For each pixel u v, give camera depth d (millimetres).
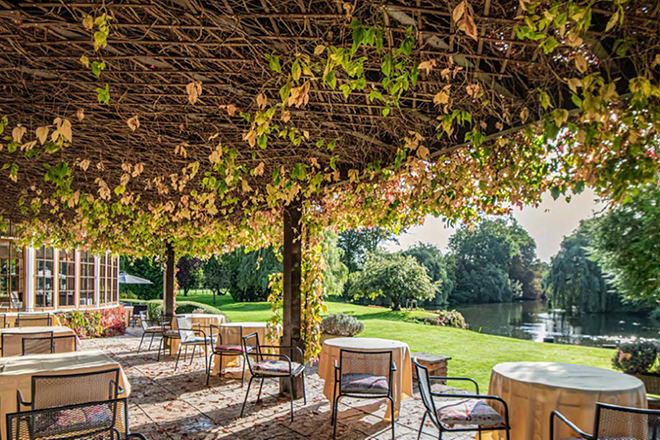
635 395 2791
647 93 1854
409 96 2633
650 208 5410
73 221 7332
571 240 14414
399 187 5035
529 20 1689
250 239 7746
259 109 2838
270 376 4422
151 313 12898
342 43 2080
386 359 4242
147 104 2775
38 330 5785
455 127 3068
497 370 3246
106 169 4547
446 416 2975
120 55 2232
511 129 2680
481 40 2039
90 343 9547
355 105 2766
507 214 5176
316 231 5250
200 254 9188
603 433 2330
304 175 3492
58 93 2645
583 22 1627
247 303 22719
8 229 9477
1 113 2883
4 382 3092
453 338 9906
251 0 1936
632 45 1962
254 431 4039
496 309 24641
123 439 2838
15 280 9664
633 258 5605
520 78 2375
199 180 5027
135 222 7250
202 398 5133
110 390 3018
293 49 2152
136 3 1852
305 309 5371
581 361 7285
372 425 4191
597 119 1966
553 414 2625
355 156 3859
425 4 1893
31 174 4840
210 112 2941
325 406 4797
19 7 1860
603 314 13555
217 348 5766
